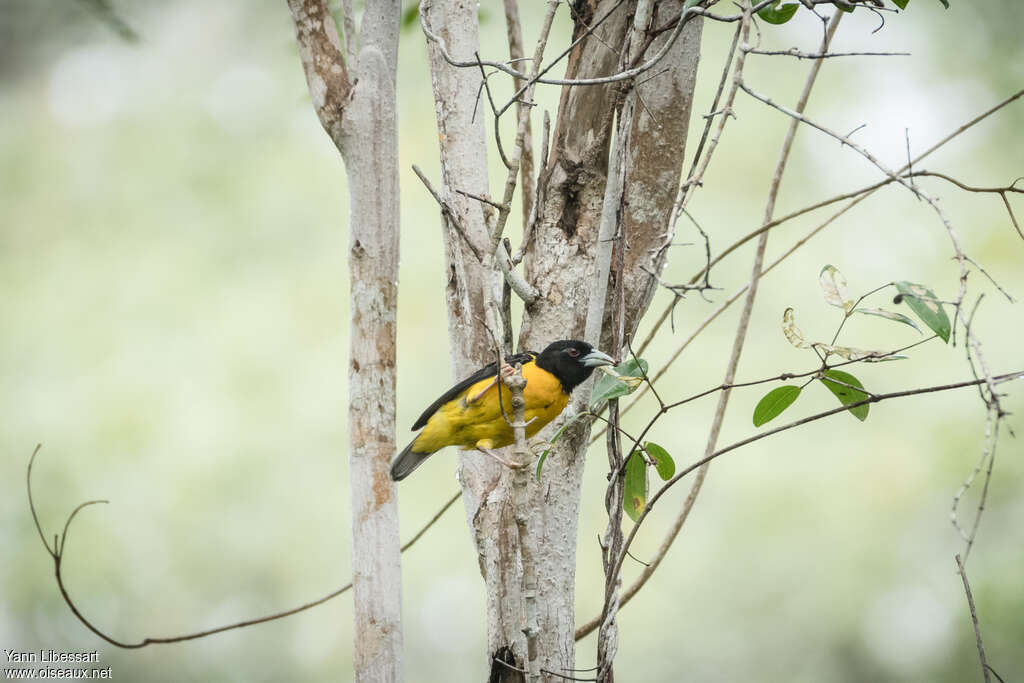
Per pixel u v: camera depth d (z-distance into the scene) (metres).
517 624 5.60
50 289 16.48
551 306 5.85
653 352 13.83
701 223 14.59
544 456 5.13
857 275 14.17
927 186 14.91
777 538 12.94
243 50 18.58
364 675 5.30
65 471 14.45
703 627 12.79
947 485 12.95
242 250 16.28
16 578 13.75
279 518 14.04
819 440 13.34
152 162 17.61
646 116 5.75
